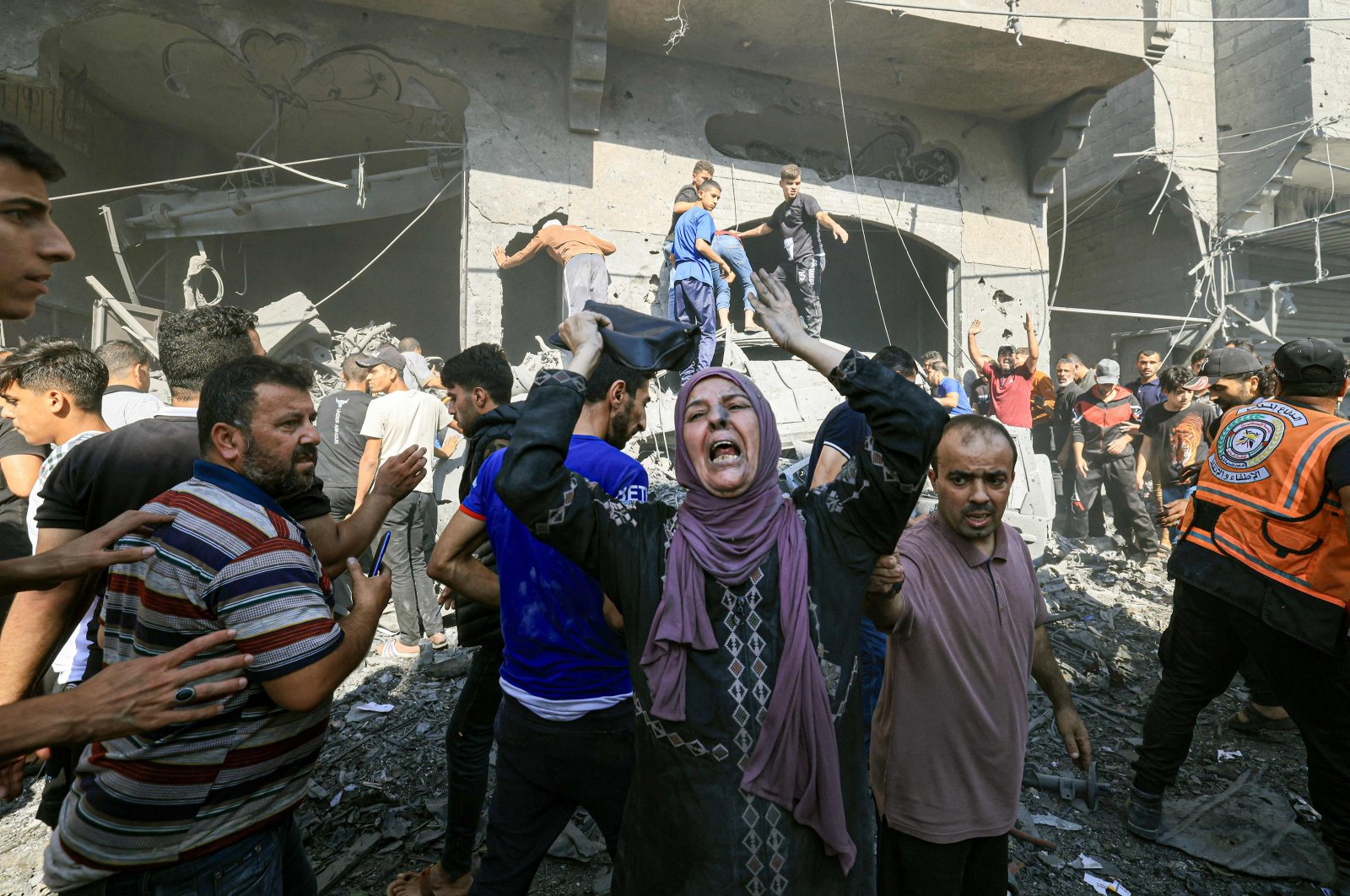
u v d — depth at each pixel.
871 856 1.47
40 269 1.30
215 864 1.48
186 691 1.31
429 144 8.48
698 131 9.02
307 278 14.08
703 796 1.36
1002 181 10.39
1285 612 2.63
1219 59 12.64
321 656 1.47
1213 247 12.30
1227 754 3.76
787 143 10.88
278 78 10.23
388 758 3.54
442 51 8.12
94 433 2.67
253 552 1.49
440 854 2.87
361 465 4.54
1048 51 8.72
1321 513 2.63
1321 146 11.54
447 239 14.66
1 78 7.34
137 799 1.41
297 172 8.70
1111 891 2.78
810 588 1.45
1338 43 11.51
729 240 7.11
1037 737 3.87
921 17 8.07
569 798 2.02
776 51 8.77
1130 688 4.52
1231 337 12.11
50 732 1.18
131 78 10.40
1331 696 2.65
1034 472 7.84
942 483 1.94
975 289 10.21
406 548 4.71
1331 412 2.80
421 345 14.69
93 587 1.97
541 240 7.62
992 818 1.93
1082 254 14.65
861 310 13.89
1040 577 6.25
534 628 1.92
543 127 8.40
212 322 2.13
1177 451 6.20
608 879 2.73
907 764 1.94
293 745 1.56
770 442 1.47
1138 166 12.45
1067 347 14.82
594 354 1.58
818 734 1.36
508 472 1.43
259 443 1.61
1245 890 2.82
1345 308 13.15
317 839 2.99
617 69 8.72
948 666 1.89
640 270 8.70
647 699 1.41
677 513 1.52
